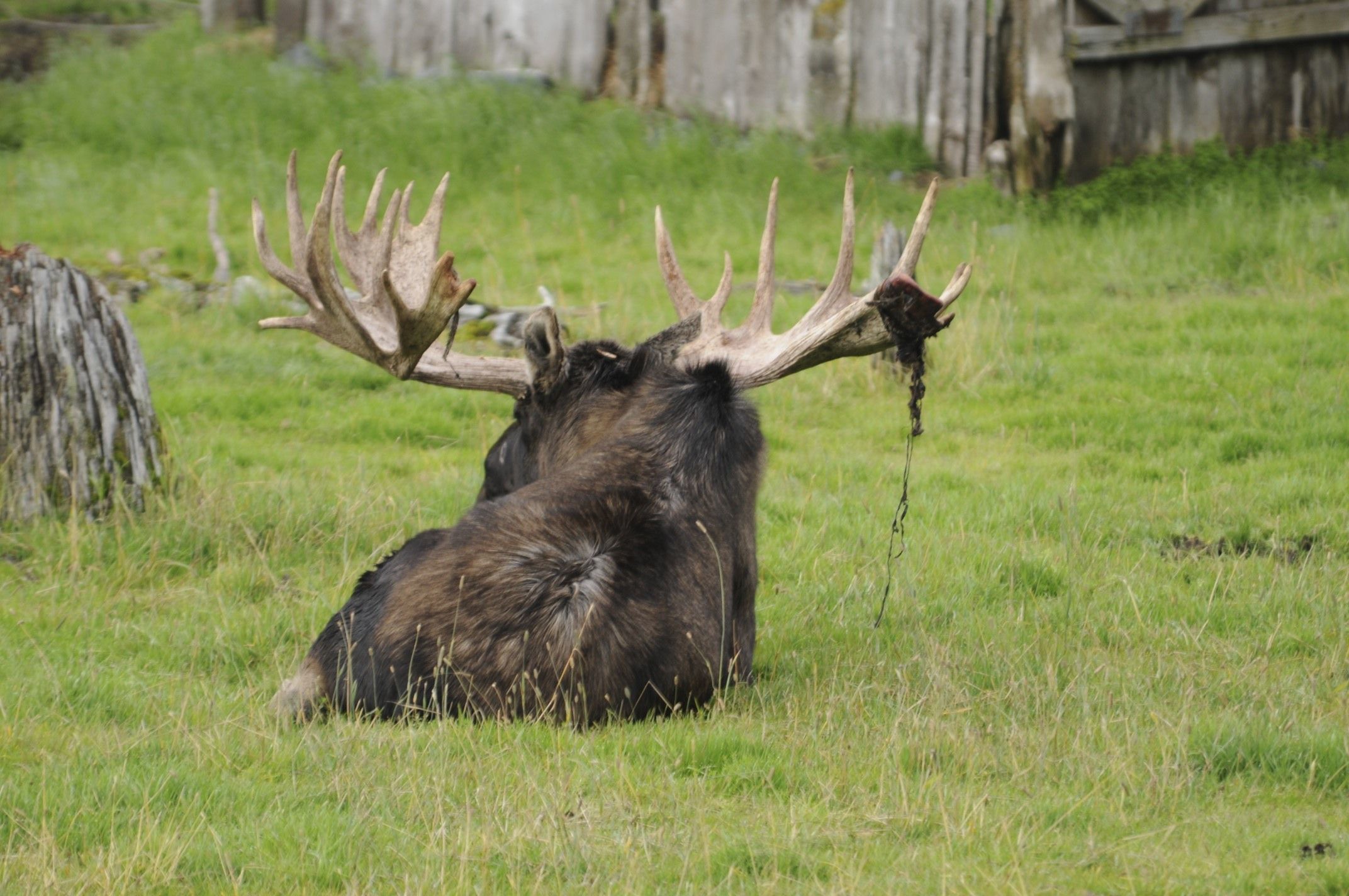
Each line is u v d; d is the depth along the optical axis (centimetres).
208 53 3956
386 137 3591
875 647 1287
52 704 1091
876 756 977
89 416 1598
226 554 1555
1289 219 3086
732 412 1161
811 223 3356
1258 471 1895
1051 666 1172
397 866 810
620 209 3378
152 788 898
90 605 1370
